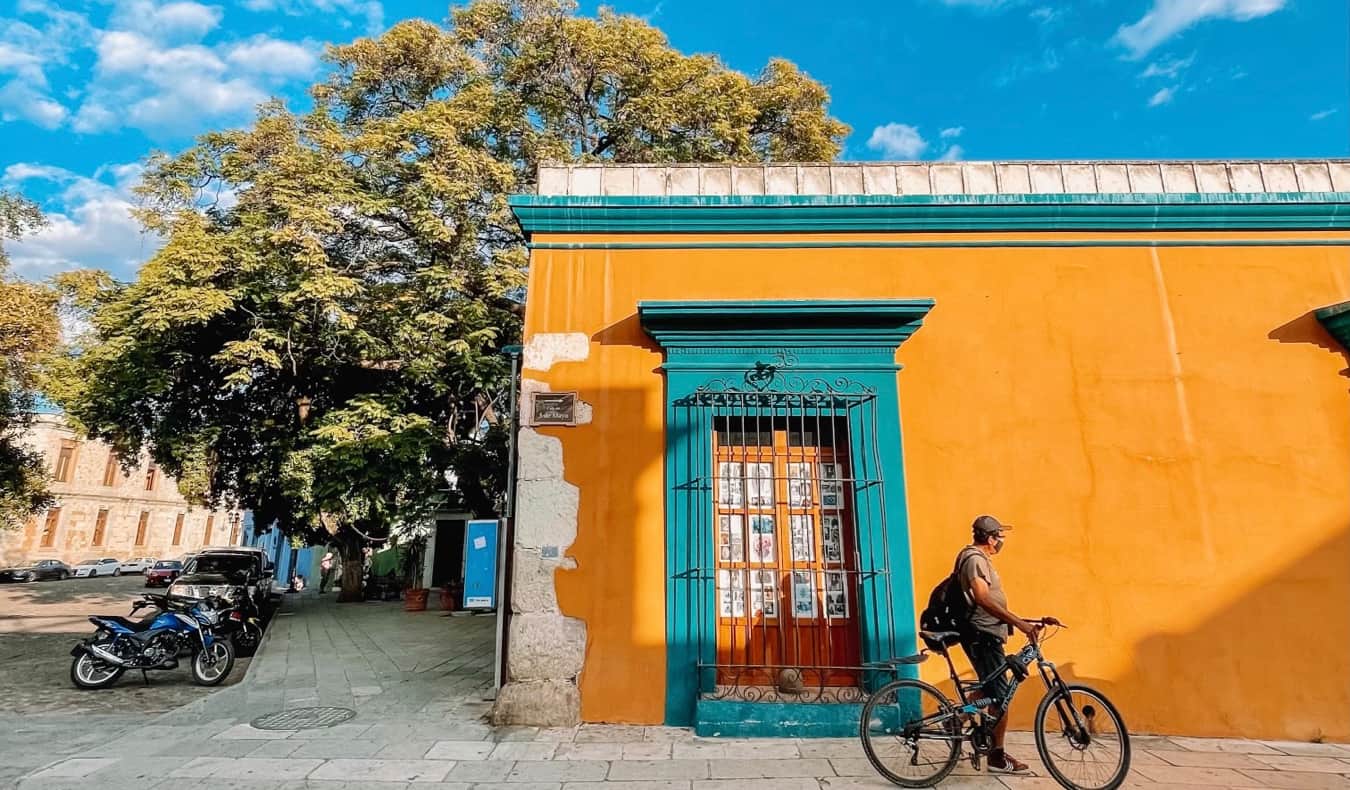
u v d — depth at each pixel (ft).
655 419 19.38
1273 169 21.15
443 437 44.73
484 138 47.24
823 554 18.99
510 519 20.76
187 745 16.76
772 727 16.72
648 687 17.71
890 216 20.59
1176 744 16.57
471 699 21.62
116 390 41.96
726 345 19.67
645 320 19.48
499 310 43.62
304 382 48.29
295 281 39.45
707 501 18.60
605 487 18.86
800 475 19.53
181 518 142.41
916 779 13.87
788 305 19.13
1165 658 17.74
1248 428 19.13
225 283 39.99
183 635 27.76
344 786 13.87
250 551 53.42
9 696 25.43
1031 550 18.43
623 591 18.21
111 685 27.35
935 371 19.65
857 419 19.19
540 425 19.25
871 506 18.56
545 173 21.40
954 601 14.70
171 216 42.73
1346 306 18.94
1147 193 20.57
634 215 20.65
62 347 46.75
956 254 20.49
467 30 50.80
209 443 47.80
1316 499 18.63
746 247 20.63
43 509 59.21
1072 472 18.93
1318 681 17.49
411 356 42.01
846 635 18.53
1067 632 17.92
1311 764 15.15
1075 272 20.27
